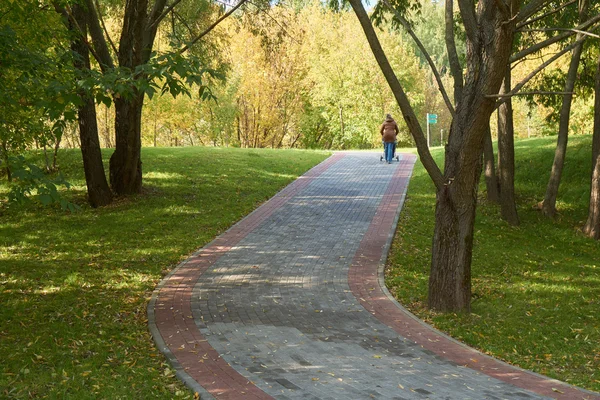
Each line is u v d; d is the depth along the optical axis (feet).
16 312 29.12
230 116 131.34
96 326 27.61
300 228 50.34
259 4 59.36
